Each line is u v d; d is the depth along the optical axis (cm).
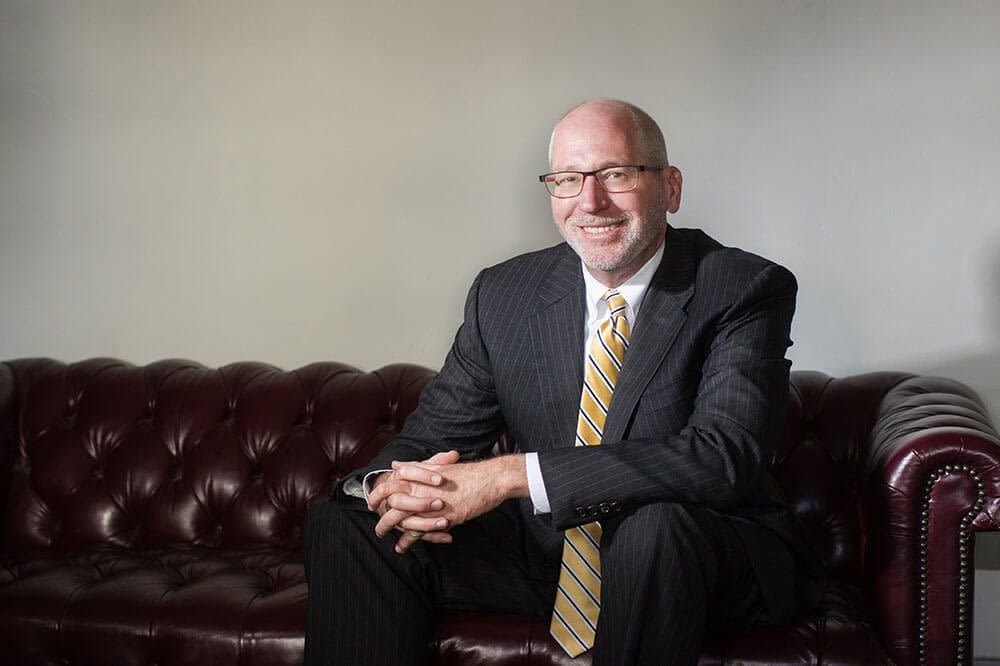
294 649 225
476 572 223
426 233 319
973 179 291
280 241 325
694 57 303
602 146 216
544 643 214
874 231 296
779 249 301
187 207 329
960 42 290
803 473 270
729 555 204
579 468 198
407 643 207
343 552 211
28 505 301
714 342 217
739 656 208
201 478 295
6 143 334
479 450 241
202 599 237
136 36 328
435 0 315
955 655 208
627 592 191
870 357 298
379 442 291
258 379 305
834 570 265
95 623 234
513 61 312
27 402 310
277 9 322
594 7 308
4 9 333
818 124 297
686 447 199
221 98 325
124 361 328
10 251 335
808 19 297
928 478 207
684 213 306
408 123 318
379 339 322
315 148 322
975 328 292
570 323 229
